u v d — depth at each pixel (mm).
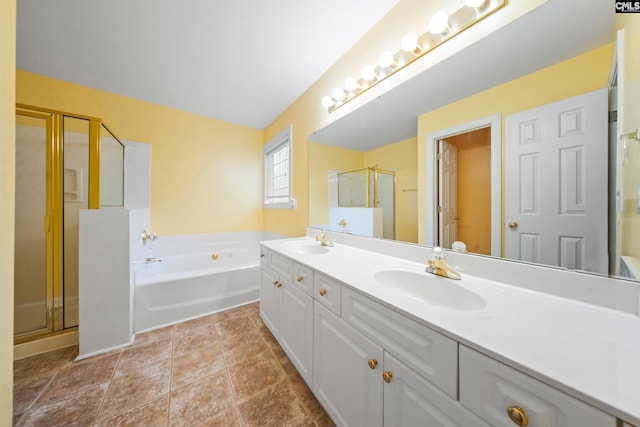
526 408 429
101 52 1698
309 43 1633
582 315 627
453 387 543
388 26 1376
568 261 748
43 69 1890
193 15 1384
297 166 2420
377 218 1479
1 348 504
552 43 773
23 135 1582
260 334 1721
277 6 1329
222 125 2969
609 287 659
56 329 1578
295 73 1984
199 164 2805
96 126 1661
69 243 1625
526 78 835
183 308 1939
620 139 647
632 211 638
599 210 690
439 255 992
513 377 445
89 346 1465
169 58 1771
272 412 1073
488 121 939
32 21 1407
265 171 3236
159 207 2549
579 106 723
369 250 1505
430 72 1141
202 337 1680
